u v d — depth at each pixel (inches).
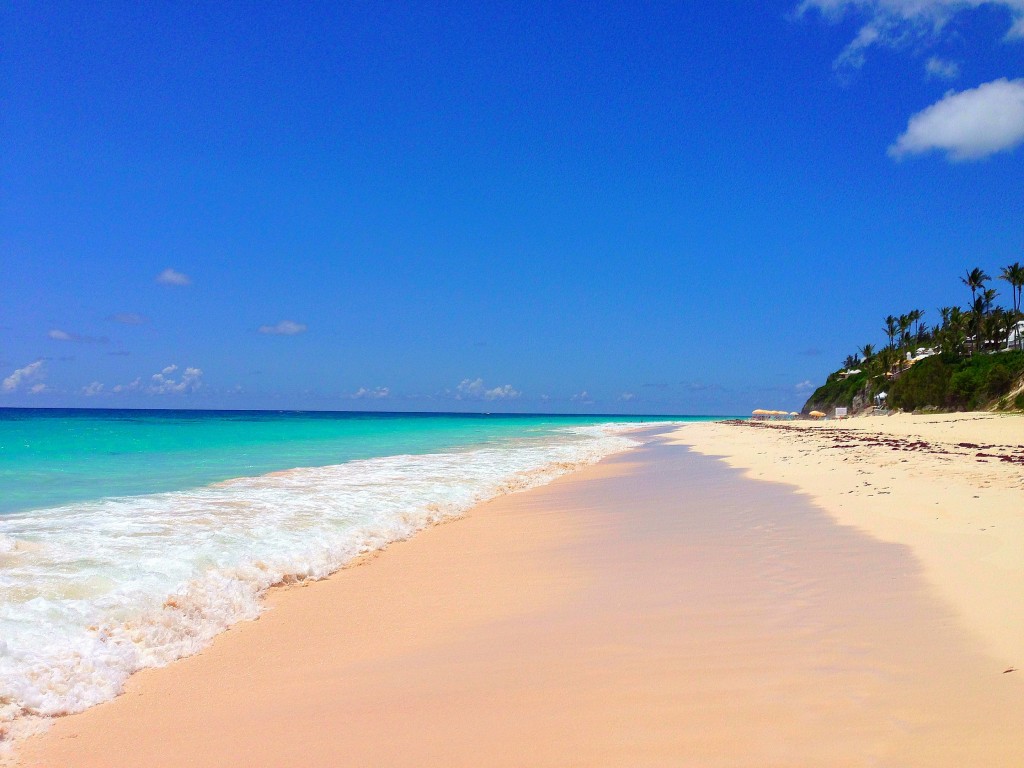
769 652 202.5
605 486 692.1
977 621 216.2
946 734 147.6
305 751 162.2
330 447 1250.0
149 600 269.9
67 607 253.0
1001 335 3221.0
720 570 311.7
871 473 620.7
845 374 4933.6
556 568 343.6
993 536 325.7
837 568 296.5
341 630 258.8
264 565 336.5
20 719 179.9
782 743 147.6
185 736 173.9
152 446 1143.0
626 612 257.8
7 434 1391.5
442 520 508.1
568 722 166.1
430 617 271.7
